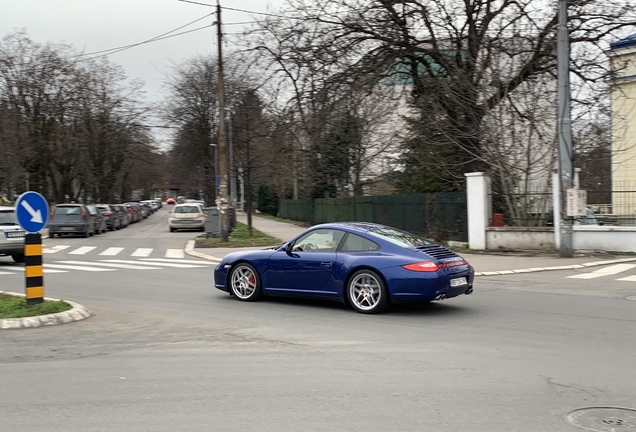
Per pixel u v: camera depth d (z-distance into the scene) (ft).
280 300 33.96
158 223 166.50
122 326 27.12
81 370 19.98
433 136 75.82
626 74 77.92
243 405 16.22
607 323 27.20
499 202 65.10
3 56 139.03
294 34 70.85
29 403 16.63
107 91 167.53
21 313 27.94
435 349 22.40
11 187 141.49
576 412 15.62
